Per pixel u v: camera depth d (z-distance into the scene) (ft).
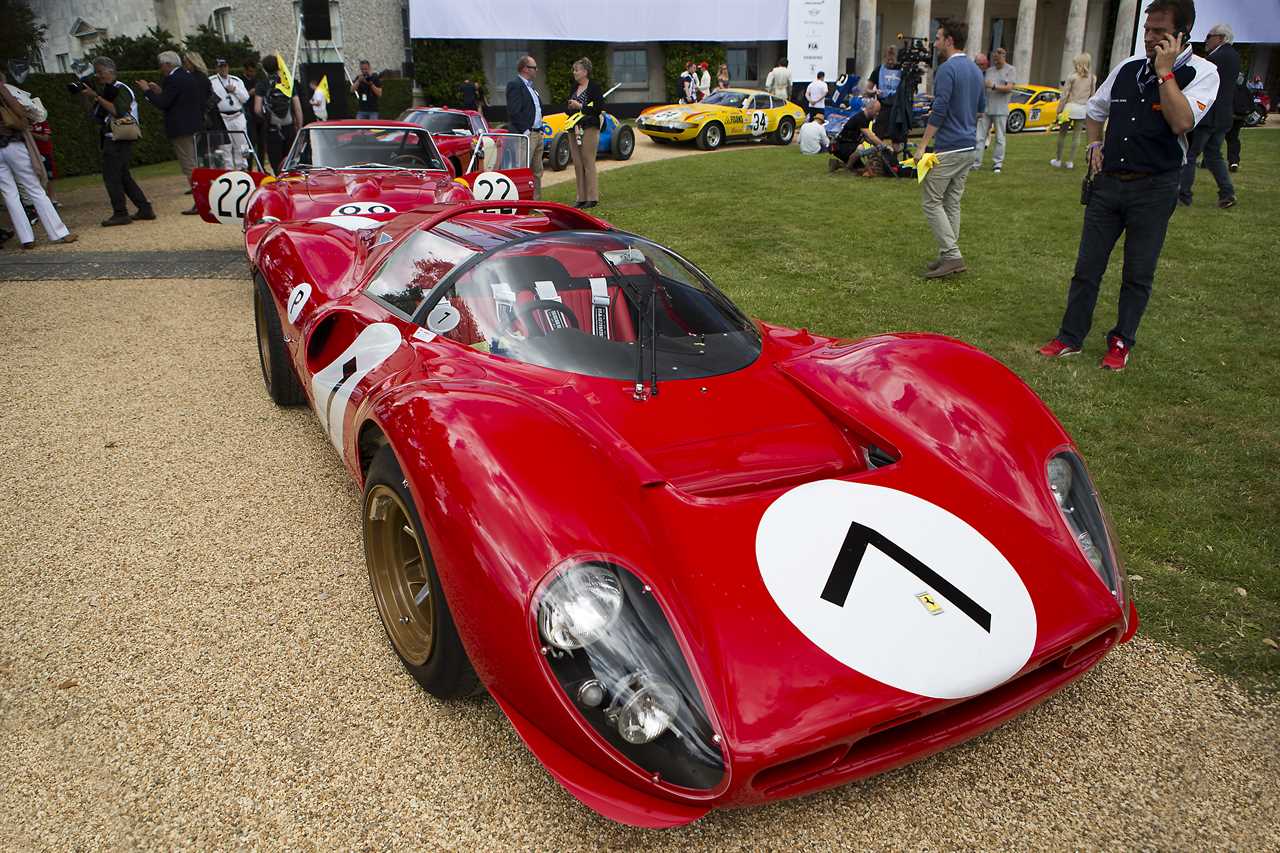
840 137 41.68
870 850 6.12
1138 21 87.71
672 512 6.37
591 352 8.35
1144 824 6.36
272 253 12.98
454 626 6.39
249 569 9.41
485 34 73.26
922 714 5.54
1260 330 18.56
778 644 5.59
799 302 20.48
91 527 10.25
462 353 8.52
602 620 5.40
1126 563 9.91
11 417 13.60
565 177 43.52
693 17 75.77
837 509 6.68
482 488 5.96
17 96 32.55
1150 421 13.84
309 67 46.52
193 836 6.07
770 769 5.37
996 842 6.19
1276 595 9.25
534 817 6.30
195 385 15.14
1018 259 24.53
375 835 6.11
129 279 22.85
